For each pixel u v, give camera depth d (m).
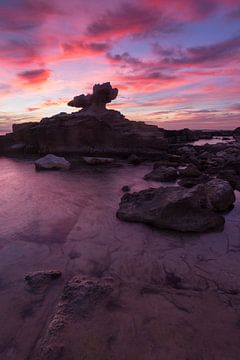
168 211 7.33
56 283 4.70
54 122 29.95
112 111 34.84
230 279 4.79
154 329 3.37
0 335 3.49
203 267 5.26
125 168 19.72
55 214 8.58
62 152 29.91
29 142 31.91
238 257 5.71
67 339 3.21
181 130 61.34
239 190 12.18
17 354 3.20
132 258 5.64
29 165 20.75
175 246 6.27
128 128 30.84
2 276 4.94
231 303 3.98
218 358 2.94
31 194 11.23
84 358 2.96
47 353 3.04
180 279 4.79
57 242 6.45
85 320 3.53
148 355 2.98
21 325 3.67
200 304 3.93
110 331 3.34
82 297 3.99
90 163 21.19
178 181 14.36
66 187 12.69
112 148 29.61
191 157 23.25
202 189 7.98
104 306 3.83
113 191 11.87
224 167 18.09
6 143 33.78
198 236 6.89
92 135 29.56
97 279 4.63
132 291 4.24
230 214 8.84
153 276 4.89
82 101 37.69
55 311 3.85
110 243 6.41
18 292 4.43
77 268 5.22
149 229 7.34
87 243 6.40
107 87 34.91
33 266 5.31
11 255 5.77
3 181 14.14
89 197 10.77
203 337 3.23
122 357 2.96
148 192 8.98
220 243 6.47
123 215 8.03
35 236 6.82
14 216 8.37
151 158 26.58
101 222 7.86
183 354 2.99
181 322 3.50
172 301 3.99
